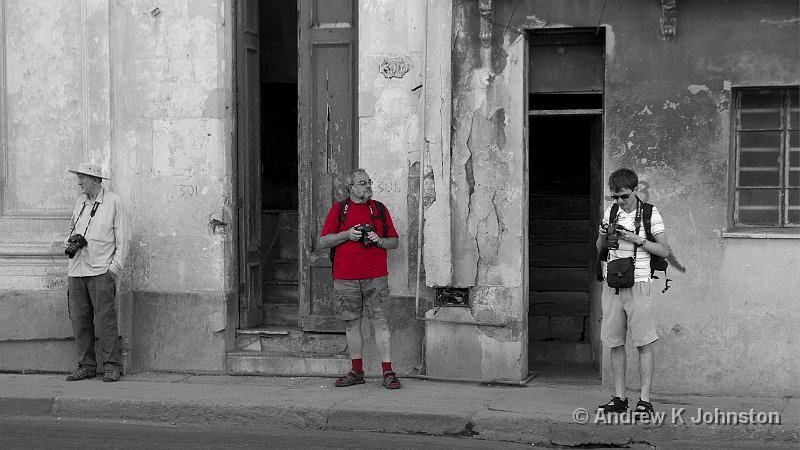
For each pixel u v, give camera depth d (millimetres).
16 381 10320
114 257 10125
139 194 10688
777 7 9289
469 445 8133
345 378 9875
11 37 11039
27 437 8375
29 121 11023
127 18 10703
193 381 10242
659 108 9492
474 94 9883
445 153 9953
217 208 10547
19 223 10992
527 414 8445
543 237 12047
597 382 10047
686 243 9461
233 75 10789
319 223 10734
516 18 9750
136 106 10695
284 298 11562
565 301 11695
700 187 9438
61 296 10766
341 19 10656
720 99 9406
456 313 9992
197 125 10570
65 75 10930
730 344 9398
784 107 9555
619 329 8406
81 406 9336
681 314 9484
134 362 10680
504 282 9859
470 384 9906
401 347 10219
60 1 10922
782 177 9586
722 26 9383
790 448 7973
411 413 8586
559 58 10078
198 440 8258
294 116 13414
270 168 13070
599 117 10445
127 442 8164
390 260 10219
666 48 9477
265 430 8742
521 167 9805
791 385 9297
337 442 8180
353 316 9844
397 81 10141
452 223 9961
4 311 10875
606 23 9570
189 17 10586
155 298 10625
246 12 11055
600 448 8148
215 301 10539
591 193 11086
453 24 9906
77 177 10602
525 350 10039
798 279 9258
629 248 8258
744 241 9344
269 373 10500
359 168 10234
